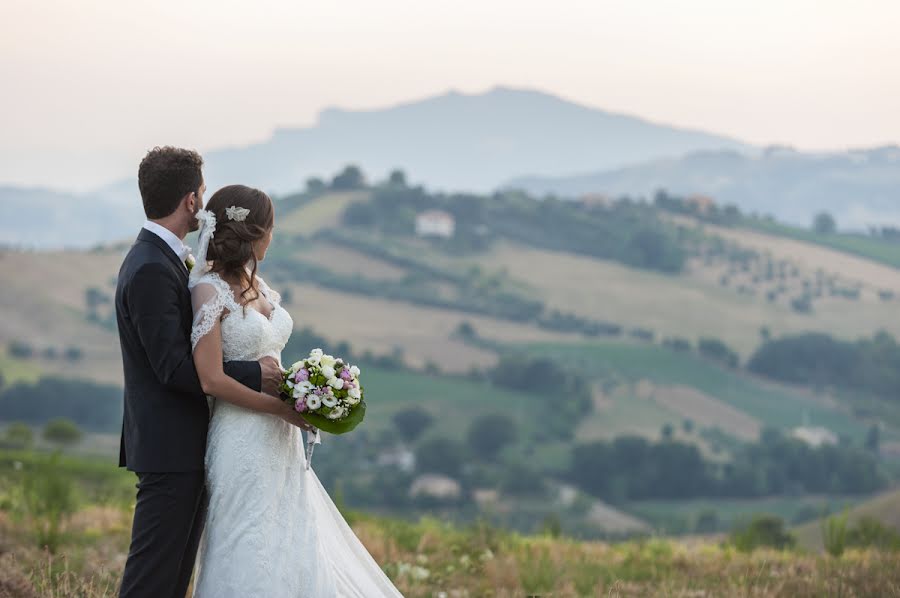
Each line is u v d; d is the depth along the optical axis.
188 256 8.45
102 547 15.03
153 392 7.98
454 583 14.72
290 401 8.39
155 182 8.03
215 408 8.44
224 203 8.44
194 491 8.13
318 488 9.26
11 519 16.44
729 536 20.62
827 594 13.08
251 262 8.56
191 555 8.45
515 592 13.73
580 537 21.45
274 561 8.23
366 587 9.25
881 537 20.38
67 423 145.38
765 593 13.19
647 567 16.70
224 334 8.29
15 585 10.47
